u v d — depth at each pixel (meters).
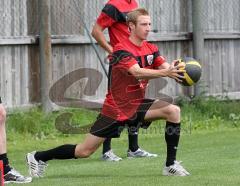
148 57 26.89
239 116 49.25
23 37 43.00
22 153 37.41
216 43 51.84
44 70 43.69
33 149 39.03
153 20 48.78
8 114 42.75
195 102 49.69
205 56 51.16
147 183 25.55
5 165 26.23
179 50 50.25
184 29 50.50
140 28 26.50
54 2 44.41
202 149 36.66
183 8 50.34
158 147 38.53
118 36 32.84
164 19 49.41
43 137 42.28
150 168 29.91
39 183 26.02
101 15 33.09
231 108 49.84
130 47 26.67
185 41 50.50
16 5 42.91
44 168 27.77
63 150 27.33
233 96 52.09
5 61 42.59
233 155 34.00
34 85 43.94
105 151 33.66
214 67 51.72
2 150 26.20
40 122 43.12
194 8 50.34
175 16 49.97
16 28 42.97
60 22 44.69
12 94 43.00
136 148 34.62
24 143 40.81
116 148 38.41
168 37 49.25
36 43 43.72
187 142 39.88
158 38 48.78
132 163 31.92
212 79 51.59
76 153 27.30
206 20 51.22
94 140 27.16
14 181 26.20
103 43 33.38
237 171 28.33
